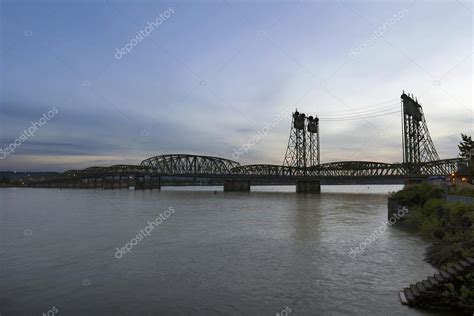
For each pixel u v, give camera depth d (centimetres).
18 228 4738
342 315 1599
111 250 3136
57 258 2819
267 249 3106
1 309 1727
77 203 10688
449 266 1866
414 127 14362
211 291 1959
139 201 11631
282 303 1764
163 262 2648
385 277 2180
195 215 6488
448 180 6250
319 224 4869
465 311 1587
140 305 1759
